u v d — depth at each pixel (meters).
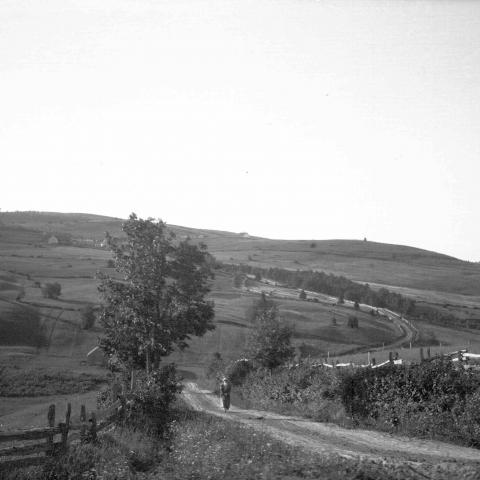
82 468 17.14
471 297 190.50
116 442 20.39
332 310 142.62
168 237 36.28
